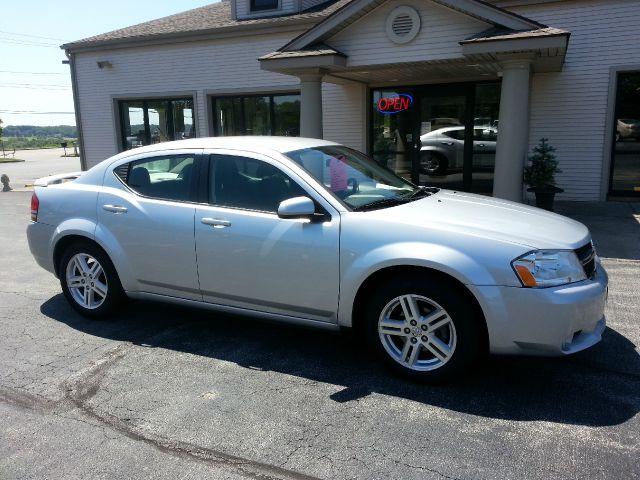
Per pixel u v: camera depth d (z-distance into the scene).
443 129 12.08
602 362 3.85
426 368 3.53
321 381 3.66
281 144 4.36
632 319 4.64
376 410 3.26
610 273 6.04
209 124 14.52
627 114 10.47
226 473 2.70
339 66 9.05
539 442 2.88
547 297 3.17
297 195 3.90
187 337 4.49
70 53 15.88
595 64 10.35
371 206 3.87
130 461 2.82
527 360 3.90
